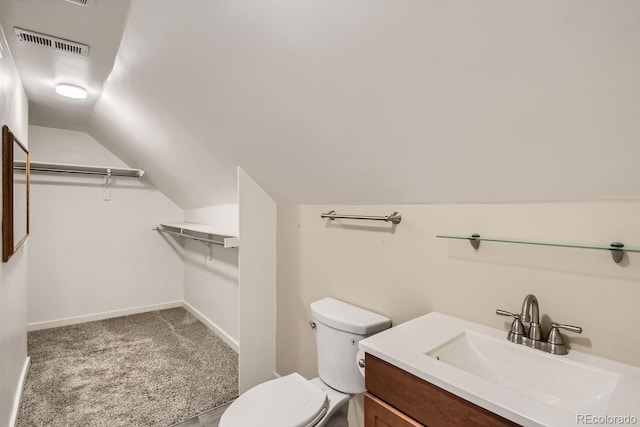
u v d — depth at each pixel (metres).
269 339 2.27
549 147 0.90
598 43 0.67
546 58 0.74
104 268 3.55
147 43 1.55
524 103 0.84
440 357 1.03
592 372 0.88
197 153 2.34
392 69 0.97
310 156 1.58
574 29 0.67
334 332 1.54
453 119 0.99
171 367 2.49
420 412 0.89
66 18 1.45
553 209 1.02
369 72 1.02
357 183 1.54
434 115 1.02
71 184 3.37
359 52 0.98
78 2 1.33
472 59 0.83
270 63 1.23
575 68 0.72
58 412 1.93
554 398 0.92
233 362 2.58
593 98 0.75
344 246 1.76
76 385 2.22
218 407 2.02
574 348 0.99
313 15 0.96
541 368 0.97
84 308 3.45
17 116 1.97
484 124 0.95
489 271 1.18
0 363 1.49
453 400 0.82
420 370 0.88
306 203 2.00
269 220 2.24
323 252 1.89
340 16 0.92
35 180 3.18
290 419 1.26
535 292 1.07
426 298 1.39
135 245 3.73
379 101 1.09
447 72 0.89
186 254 3.91
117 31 1.56
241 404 1.35
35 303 3.20
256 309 2.20
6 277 1.62
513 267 1.12
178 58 1.52
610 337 0.93
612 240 0.91
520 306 1.11
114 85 2.16
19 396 1.98
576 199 0.97
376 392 1.02
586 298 0.97
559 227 1.01
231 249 2.87
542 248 1.05
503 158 1.01
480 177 1.12
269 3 1.00
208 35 1.28
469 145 1.04
